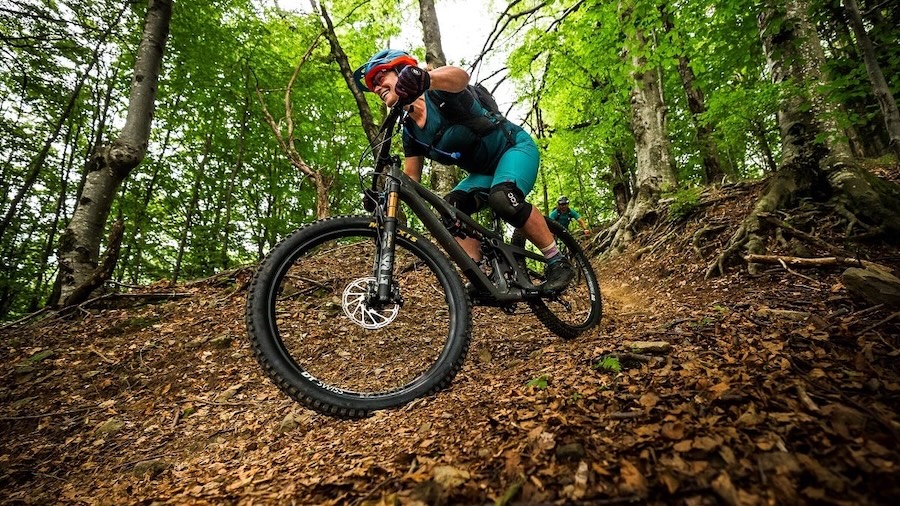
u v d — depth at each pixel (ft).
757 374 4.27
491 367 7.62
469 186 7.95
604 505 2.73
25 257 37.73
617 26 18.99
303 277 16.67
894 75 9.77
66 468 7.66
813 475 2.61
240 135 40.11
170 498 5.02
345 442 5.26
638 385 4.58
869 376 4.04
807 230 11.96
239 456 6.72
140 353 12.03
